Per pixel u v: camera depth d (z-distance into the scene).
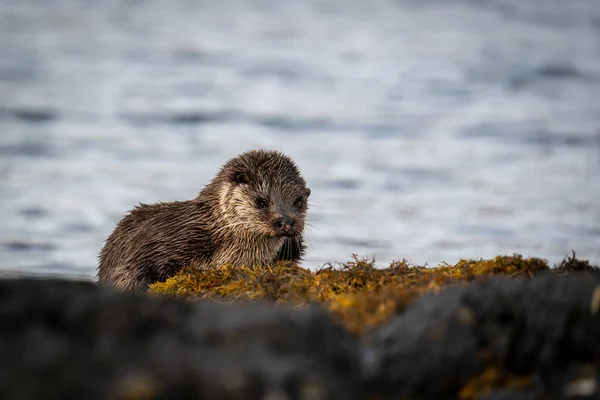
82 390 17.05
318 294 28.02
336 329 19.81
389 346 20.22
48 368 17.42
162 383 17.08
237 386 17.11
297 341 18.89
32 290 20.48
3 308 19.69
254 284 29.22
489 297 20.92
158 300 20.97
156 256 38.03
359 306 23.47
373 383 19.88
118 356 17.95
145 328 19.47
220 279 31.91
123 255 38.91
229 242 38.78
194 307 20.41
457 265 31.22
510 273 29.55
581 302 20.67
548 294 20.92
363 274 29.16
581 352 20.31
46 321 19.61
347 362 19.06
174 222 38.72
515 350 20.34
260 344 18.59
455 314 20.58
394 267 30.55
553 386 19.92
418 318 20.64
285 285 28.86
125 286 38.00
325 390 17.38
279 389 17.20
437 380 19.91
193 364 17.52
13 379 17.17
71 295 20.36
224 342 18.84
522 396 19.56
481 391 19.84
